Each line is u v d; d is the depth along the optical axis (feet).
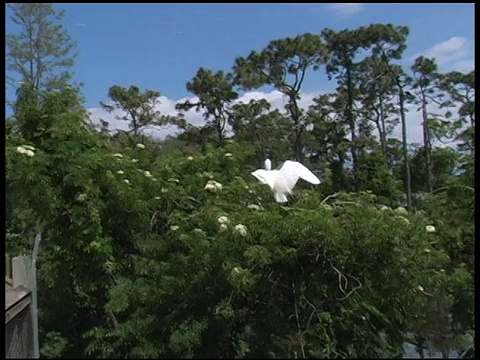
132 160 21.81
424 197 21.29
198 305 17.69
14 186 19.83
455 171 20.45
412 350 12.98
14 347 18.01
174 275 18.31
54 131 20.17
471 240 18.28
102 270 19.56
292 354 14.55
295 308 16.52
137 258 19.83
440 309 16.46
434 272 16.98
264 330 16.38
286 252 16.48
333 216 17.17
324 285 16.71
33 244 22.79
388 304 16.31
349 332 15.48
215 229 18.07
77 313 19.30
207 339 16.96
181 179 21.54
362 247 16.70
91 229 19.54
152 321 17.52
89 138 20.93
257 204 19.08
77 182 19.48
